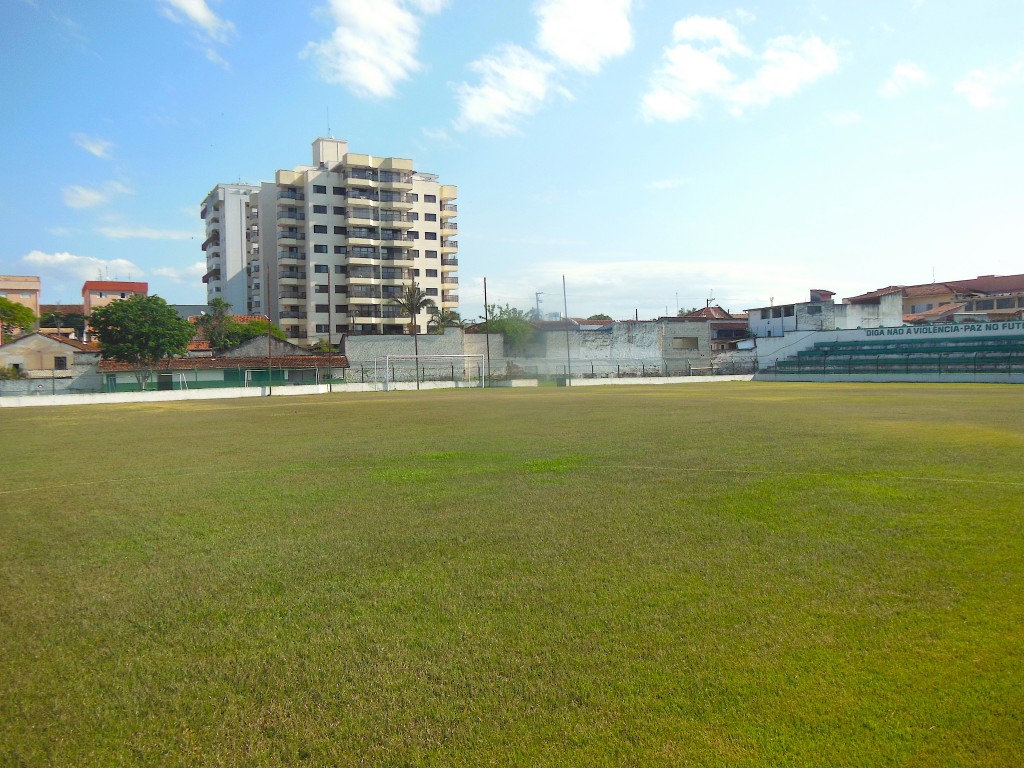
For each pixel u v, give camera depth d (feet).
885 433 55.57
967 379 169.99
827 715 12.22
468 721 12.44
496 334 244.83
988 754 10.96
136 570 22.41
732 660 14.43
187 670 14.89
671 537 24.31
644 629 16.17
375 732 12.21
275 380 204.54
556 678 13.91
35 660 15.64
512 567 21.36
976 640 15.03
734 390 147.43
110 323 194.29
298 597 19.31
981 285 272.31
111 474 44.04
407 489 35.29
